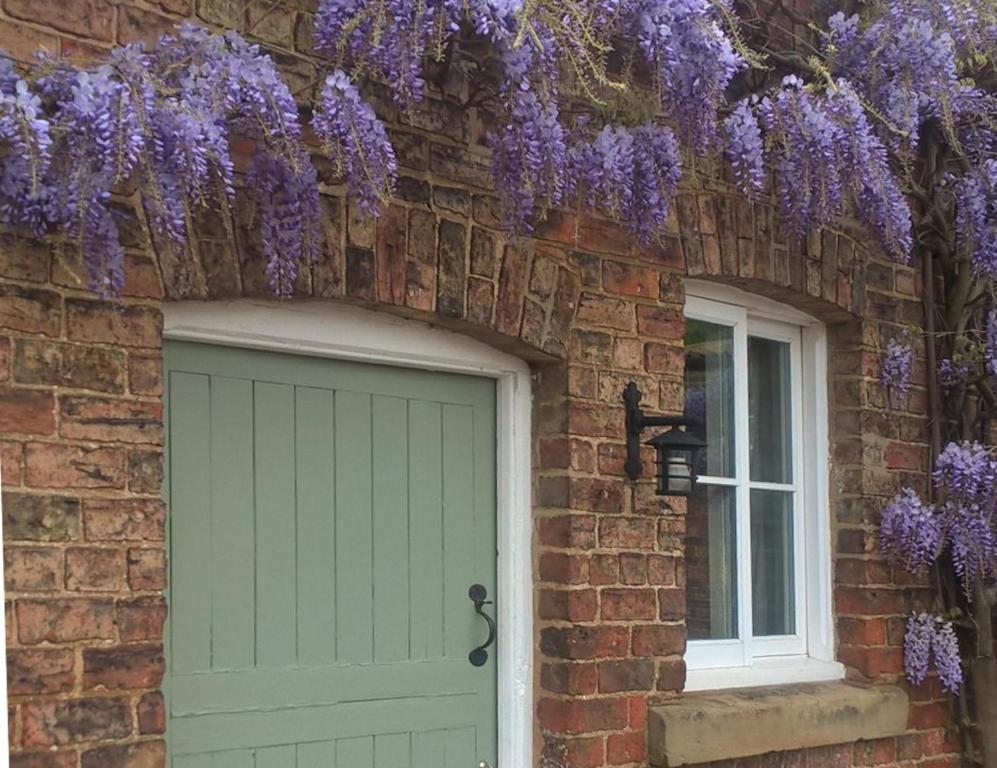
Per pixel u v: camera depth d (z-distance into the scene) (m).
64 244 2.96
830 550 5.12
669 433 4.10
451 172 3.78
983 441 5.40
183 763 3.35
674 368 4.35
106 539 3.01
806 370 5.21
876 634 5.00
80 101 2.70
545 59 3.40
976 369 5.25
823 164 4.12
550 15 3.31
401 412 3.91
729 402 4.89
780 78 4.82
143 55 2.94
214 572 3.45
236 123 3.12
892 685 5.02
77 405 2.99
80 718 2.93
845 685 4.95
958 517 5.00
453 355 3.94
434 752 3.90
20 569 2.87
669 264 4.37
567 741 3.95
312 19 3.49
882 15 4.58
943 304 5.40
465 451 4.06
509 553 4.07
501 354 4.06
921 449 5.28
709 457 4.82
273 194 3.22
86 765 2.93
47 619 2.90
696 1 3.56
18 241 2.91
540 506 4.09
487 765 4.03
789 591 5.16
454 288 3.75
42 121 2.64
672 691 4.23
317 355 3.70
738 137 4.02
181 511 3.39
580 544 4.02
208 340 3.45
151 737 3.04
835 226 4.96
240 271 3.28
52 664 2.90
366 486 3.80
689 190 4.45
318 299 3.48
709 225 4.51
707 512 4.79
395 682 3.82
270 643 3.55
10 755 2.82
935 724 5.15
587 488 4.06
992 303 5.26
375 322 3.75
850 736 4.70
